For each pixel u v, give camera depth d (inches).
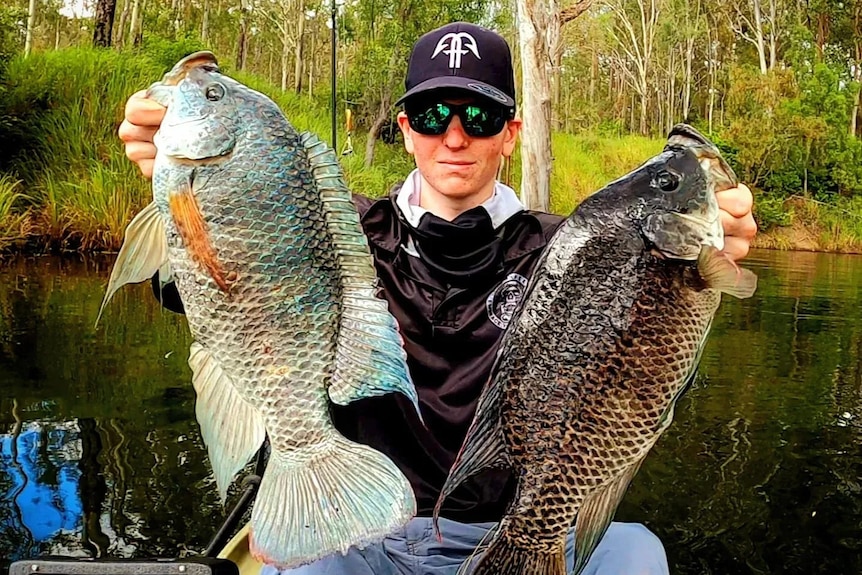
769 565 49.7
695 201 26.5
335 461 26.9
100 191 141.9
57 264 132.2
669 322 26.8
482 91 33.5
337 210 27.5
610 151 316.8
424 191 36.6
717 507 56.9
